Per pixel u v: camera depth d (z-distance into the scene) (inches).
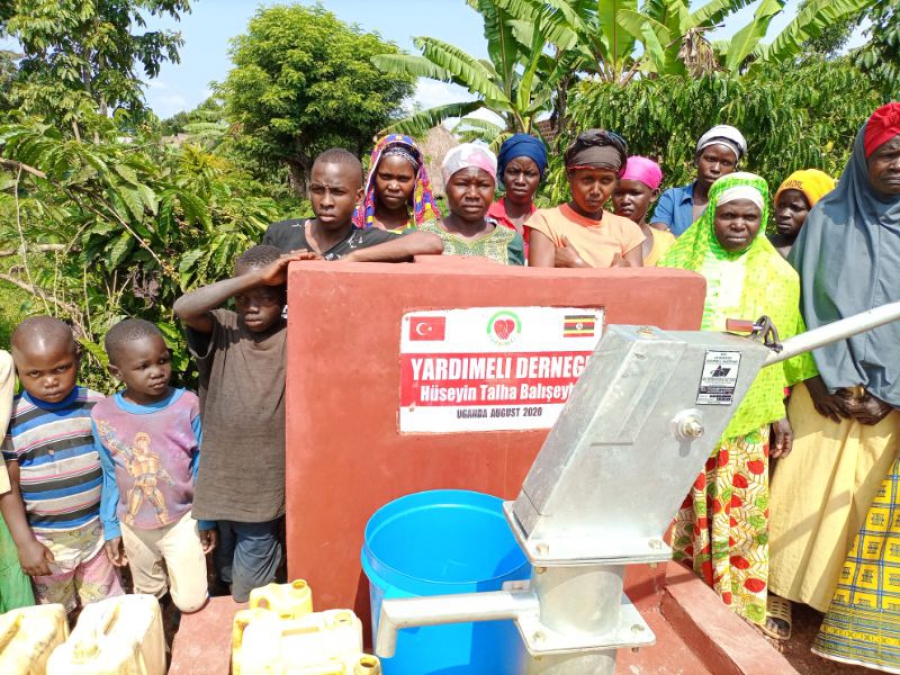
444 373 78.3
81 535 98.3
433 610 47.3
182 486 97.0
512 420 81.4
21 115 134.3
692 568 117.5
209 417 87.1
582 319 80.6
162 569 101.9
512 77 461.7
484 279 76.4
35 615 72.5
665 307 82.7
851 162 112.6
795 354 57.4
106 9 611.8
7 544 95.4
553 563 46.3
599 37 402.9
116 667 62.8
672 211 168.9
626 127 294.0
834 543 113.9
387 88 976.9
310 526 79.9
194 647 79.4
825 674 115.0
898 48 361.4
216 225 145.4
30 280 130.7
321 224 105.5
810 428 118.3
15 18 553.3
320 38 899.4
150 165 136.0
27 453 92.9
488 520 76.2
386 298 74.7
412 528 75.4
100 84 594.9
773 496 123.6
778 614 124.6
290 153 959.0
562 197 328.8
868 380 108.8
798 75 330.3
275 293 83.4
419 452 80.0
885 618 107.0
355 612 83.4
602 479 46.6
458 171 117.7
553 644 48.1
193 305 80.8
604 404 44.2
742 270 110.2
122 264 137.6
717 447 109.2
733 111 275.3
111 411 95.0
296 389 75.7
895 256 107.0
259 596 71.1
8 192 149.0
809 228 117.7
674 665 83.7
